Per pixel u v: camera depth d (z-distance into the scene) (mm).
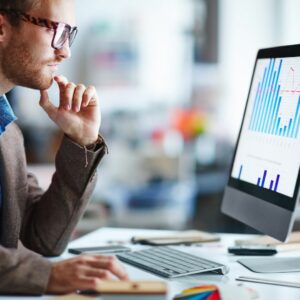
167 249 2178
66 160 2141
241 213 2193
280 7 7129
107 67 6992
